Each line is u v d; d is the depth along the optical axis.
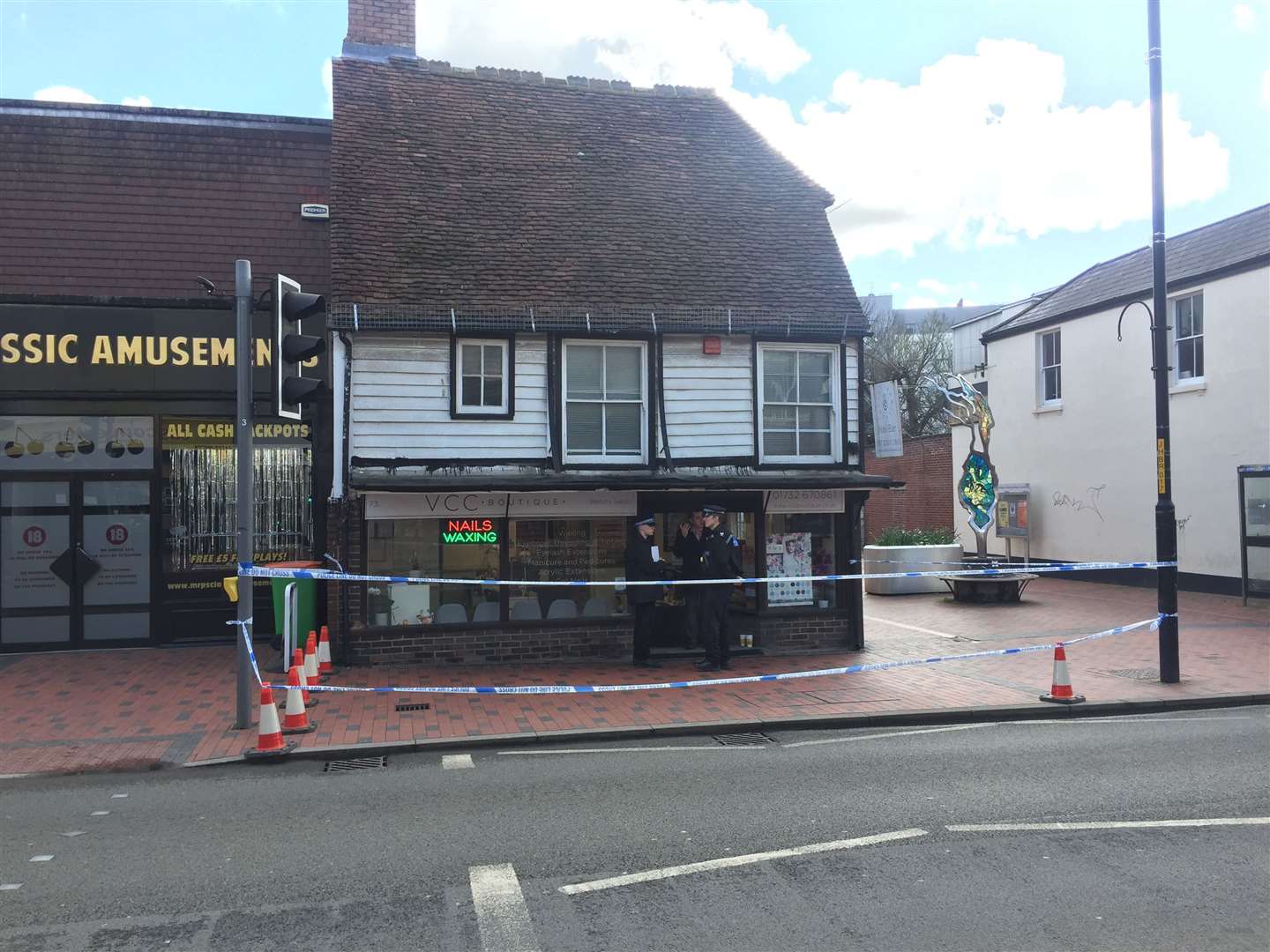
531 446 11.30
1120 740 7.64
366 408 10.84
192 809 5.90
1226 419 16.48
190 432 11.73
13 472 11.27
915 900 4.34
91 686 9.51
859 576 10.98
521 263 11.68
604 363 11.67
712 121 14.13
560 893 4.46
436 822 5.59
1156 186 10.05
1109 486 19.28
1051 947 3.85
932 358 39.50
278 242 11.91
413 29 13.52
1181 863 4.79
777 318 12.02
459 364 11.12
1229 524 16.48
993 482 17.53
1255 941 3.89
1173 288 17.39
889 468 29.28
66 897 4.45
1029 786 6.25
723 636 10.88
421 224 11.66
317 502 11.73
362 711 8.62
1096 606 16.25
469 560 11.09
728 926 4.07
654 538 12.07
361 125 12.30
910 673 10.53
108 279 11.28
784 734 8.05
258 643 11.75
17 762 6.98
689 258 12.35
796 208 13.39
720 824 5.48
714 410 11.90
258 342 11.66
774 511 11.97
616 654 11.42
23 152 11.55
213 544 11.80
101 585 11.48
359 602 10.69
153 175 11.81
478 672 10.52
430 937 4.00
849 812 5.71
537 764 7.04
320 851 5.09
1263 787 6.20
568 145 13.16
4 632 11.22
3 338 10.93
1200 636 12.74
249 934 4.03
